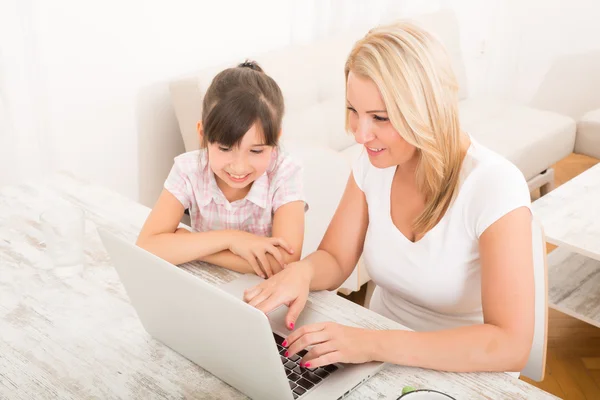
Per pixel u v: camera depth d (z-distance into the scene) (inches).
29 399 39.9
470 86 152.6
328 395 39.3
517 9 150.6
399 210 52.4
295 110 99.9
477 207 47.3
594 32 147.8
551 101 157.9
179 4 94.1
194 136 90.7
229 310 35.1
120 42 89.1
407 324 55.2
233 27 102.9
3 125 81.9
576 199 86.3
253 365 37.1
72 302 49.0
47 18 80.7
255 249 52.2
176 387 41.1
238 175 54.2
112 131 92.7
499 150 109.0
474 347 42.2
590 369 84.8
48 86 83.9
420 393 35.5
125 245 39.4
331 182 83.3
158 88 96.0
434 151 45.6
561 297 82.4
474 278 50.4
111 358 43.5
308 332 42.8
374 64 43.3
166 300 39.8
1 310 48.0
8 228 58.2
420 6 131.5
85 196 64.1
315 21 115.6
